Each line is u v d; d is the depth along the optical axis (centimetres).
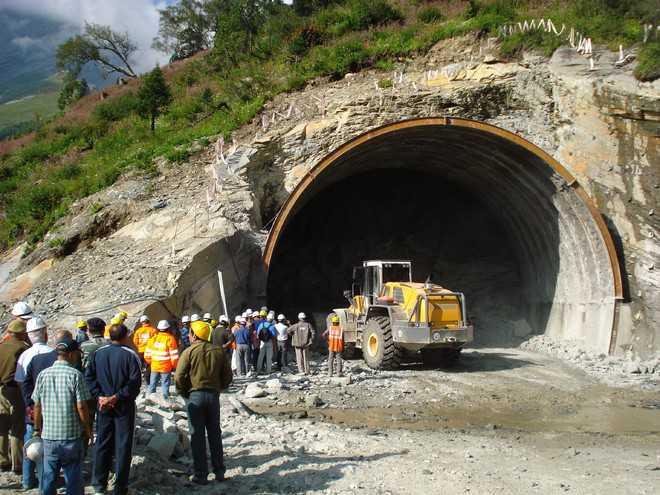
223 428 883
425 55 2181
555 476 663
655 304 1733
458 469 674
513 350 2019
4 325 1371
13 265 1766
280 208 1853
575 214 1866
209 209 1744
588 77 1969
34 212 1984
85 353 583
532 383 1398
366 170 2475
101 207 1784
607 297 1788
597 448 835
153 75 2353
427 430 948
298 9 3048
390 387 1319
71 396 484
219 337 1219
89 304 1392
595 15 2119
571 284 1981
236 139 1989
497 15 2222
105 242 1688
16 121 11856
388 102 2031
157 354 1033
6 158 2794
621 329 1758
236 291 1758
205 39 4406
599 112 1933
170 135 2247
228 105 2261
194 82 2884
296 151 1978
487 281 2512
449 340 1503
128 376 528
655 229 1802
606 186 1900
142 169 1941
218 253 1622
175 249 1579
